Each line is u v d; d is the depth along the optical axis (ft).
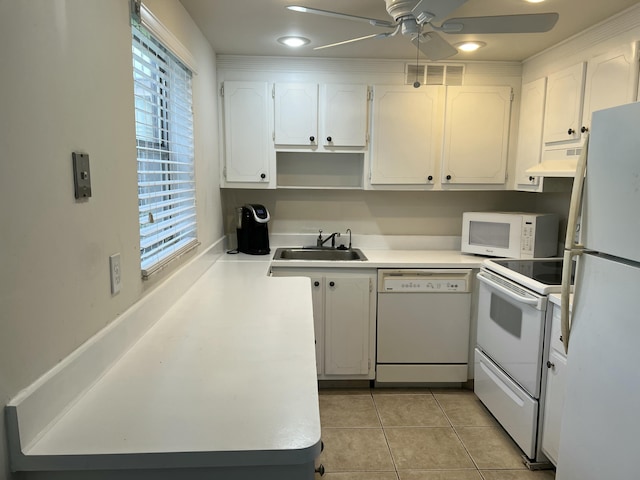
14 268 2.80
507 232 9.59
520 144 9.95
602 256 4.63
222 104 9.77
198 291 6.88
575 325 5.00
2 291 2.69
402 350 9.64
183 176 7.22
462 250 10.34
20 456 2.83
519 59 9.75
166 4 6.01
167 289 5.87
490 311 8.42
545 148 8.96
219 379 3.90
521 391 7.25
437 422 8.46
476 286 9.50
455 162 10.10
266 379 3.90
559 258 9.14
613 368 4.39
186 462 2.93
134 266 4.80
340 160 11.09
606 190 4.45
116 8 4.34
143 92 5.48
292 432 3.12
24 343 2.91
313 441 3.02
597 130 4.58
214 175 9.41
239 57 9.64
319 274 9.39
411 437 7.95
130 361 4.28
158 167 6.11
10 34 2.75
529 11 6.88
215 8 6.93
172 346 4.65
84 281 3.69
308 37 8.40
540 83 9.08
